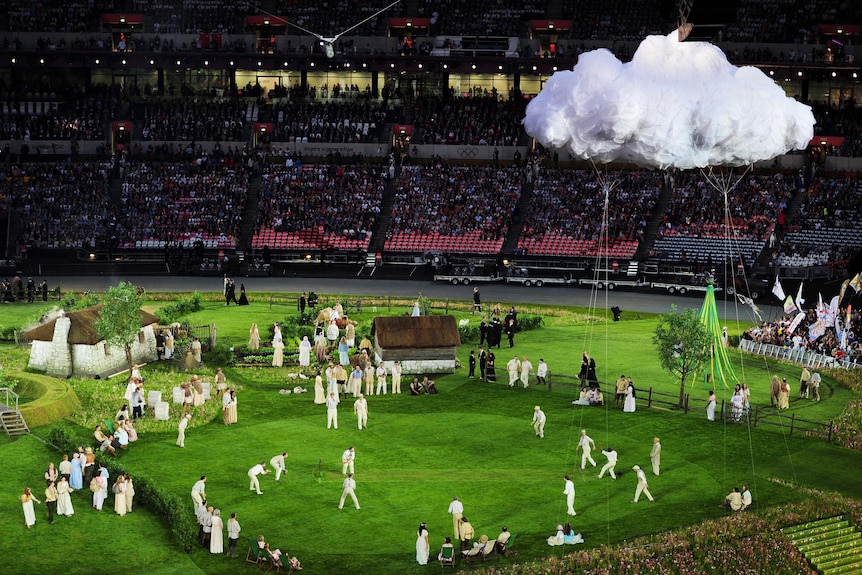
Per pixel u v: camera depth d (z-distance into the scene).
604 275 121.25
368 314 103.75
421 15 143.62
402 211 130.00
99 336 81.44
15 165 132.38
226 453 66.75
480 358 82.56
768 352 90.94
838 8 139.75
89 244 124.81
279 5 142.62
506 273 120.75
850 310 89.38
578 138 64.44
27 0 140.00
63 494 57.31
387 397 78.19
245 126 139.25
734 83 62.84
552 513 59.62
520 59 135.88
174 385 78.94
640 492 61.12
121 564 53.16
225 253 125.50
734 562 55.41
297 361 86.19
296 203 130.38
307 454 66.88
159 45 138.25
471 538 54.75
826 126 135.75
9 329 92.62
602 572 53.06
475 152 137.38
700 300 112.62
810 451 69.06
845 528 59.84
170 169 133.62
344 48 140.12
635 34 140.88
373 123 139.50
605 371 85.00
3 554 53.50
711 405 73.69
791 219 125.50
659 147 63.25
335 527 57.44
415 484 62.91
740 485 63.81
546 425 72.50
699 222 125.25
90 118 137.50
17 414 68.81
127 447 67.12
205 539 55.06
